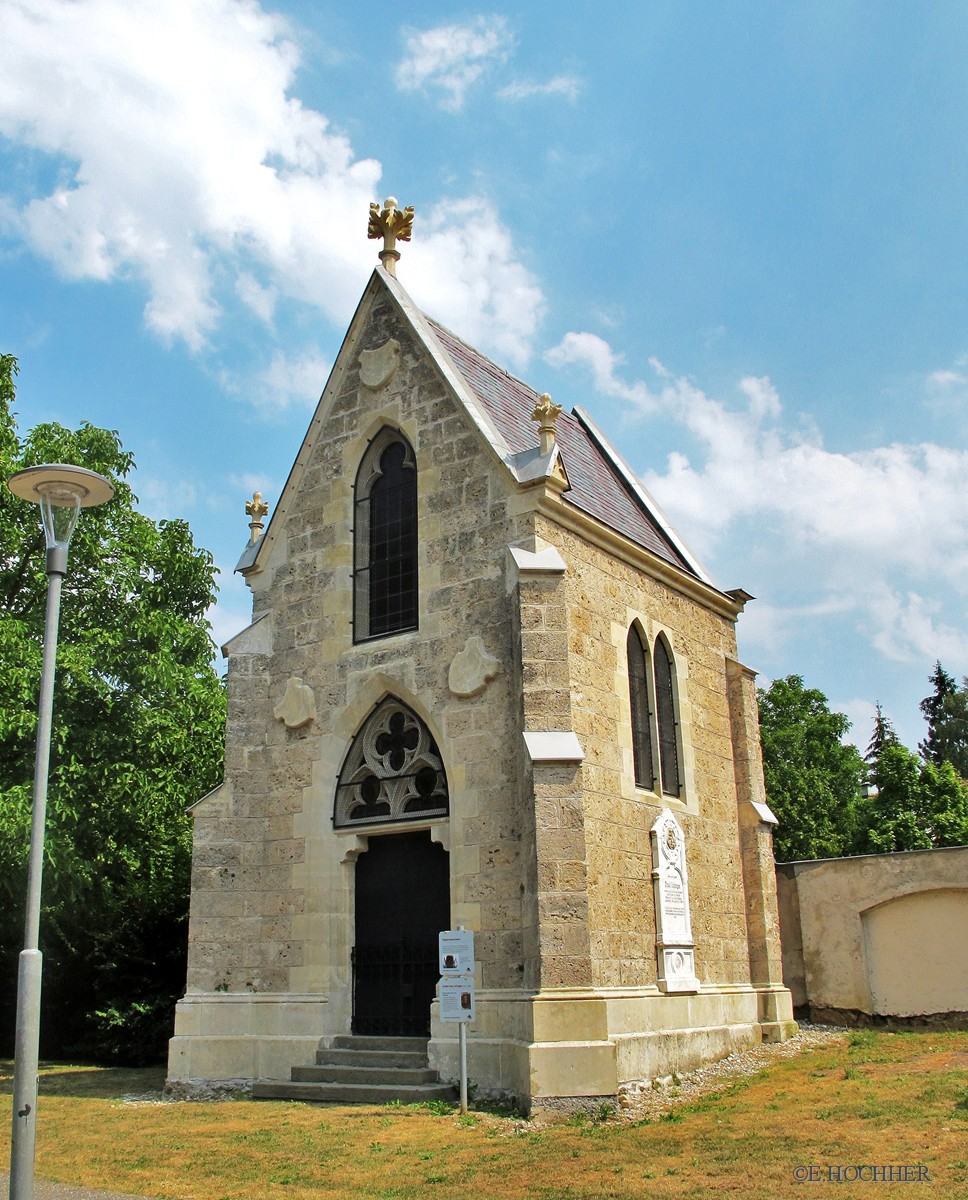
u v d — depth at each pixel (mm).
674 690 20406
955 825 35250
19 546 24984
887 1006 21734
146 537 27188
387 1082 15969
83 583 26125
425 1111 14336
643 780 18797
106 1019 22688
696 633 21625
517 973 15570
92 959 23922
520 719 16016
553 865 14852
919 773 37656
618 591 18953
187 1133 13523
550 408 17734
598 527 18344
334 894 18031
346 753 18625
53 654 10086
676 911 18172
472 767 16797
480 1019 15680
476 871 16297
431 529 18344
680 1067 16938
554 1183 10117
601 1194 9562
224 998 18000
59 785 22922
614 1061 14258
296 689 19219
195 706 26828
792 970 22906
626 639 18875
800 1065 16828
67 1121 14797
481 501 17844
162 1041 22797
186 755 26031
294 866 18406
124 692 24828
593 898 16203
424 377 19266
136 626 25141
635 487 24734
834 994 22312
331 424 20484
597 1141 11984
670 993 17328
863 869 22422
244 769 19219
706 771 20875
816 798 43562
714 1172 10094
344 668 18828
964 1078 13672
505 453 17875
